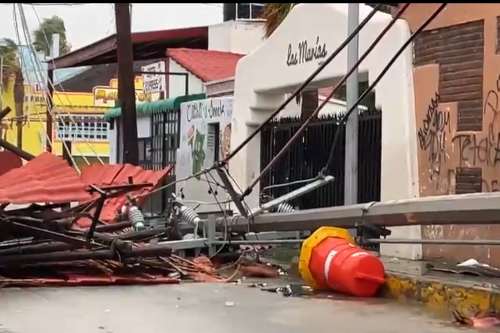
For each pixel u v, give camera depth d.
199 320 7.51
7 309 8.00
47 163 9.95
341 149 13.54
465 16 10.52
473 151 10.38
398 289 8.77
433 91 11.03
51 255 9.81
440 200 8.38
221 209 13.92
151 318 7.59
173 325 7.25
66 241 9.77
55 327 7.11
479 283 8.39
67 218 10.10
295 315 7.80
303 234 11.88
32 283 9.52
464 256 10.42
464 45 10.55
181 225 12.13
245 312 7.96
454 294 8.08
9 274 9.96
